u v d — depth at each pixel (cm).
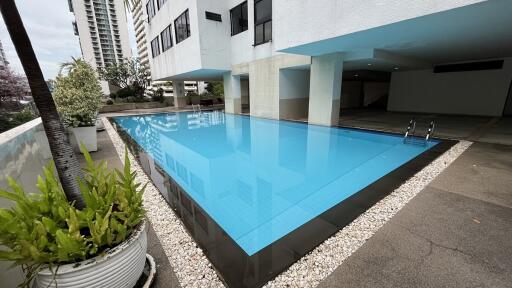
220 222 332
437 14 420
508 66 1049
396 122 1003
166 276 195
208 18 1235
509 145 581
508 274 194
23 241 125
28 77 150
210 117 1433
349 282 187
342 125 946
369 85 2002
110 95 2398
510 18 445
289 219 343
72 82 639
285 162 609
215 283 187
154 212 299
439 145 598
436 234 244
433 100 1316
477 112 1170
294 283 187
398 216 278
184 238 245
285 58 1050
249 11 1164
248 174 532
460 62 1187
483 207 295
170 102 2327
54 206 155
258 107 1257
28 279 141
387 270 199
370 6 496
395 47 759
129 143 732
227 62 1356
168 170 552
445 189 345
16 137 233
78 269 137
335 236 245
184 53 1397
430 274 194
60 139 165
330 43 655
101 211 159
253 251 266
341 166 562
